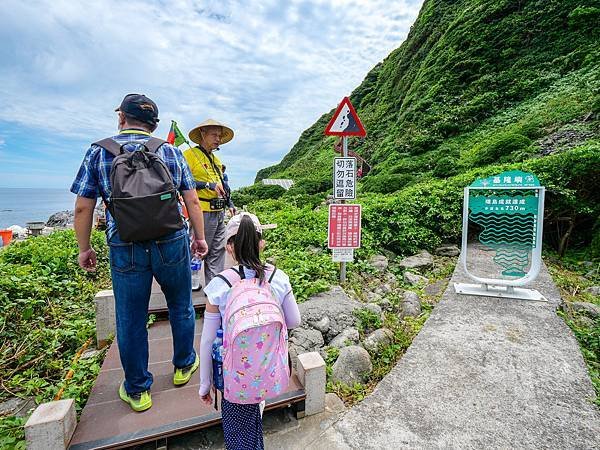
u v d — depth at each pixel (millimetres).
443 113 17172
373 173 17547
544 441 2236
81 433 2111
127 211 1986
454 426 2367
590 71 12961
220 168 3975
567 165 6355
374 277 5477
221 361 1765
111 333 3486
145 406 2318
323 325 3584
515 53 17375
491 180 4445
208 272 3963
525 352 3180
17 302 4023
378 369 3098
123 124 2369
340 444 2244
